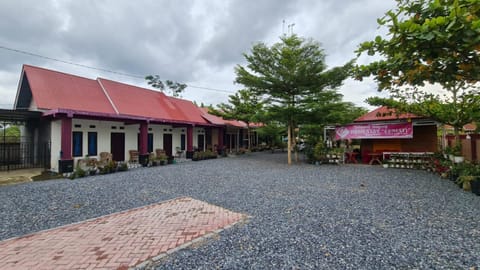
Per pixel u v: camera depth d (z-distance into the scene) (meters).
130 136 13.45
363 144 13.43
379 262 2.65
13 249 3.10
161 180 8.07
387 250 2.93
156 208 4.92
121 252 3.00
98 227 3.87
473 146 7.95
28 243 3.28
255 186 7.02
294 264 2.63
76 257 2.88
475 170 6.42
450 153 8.62
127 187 6.98
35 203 5.32
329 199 5.46
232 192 6.29
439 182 7.39
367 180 7.90
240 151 20.56
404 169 10.60
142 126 12.26
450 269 2.48
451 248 2.96
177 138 16.78
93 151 11.52
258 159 15.84
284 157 17.36
